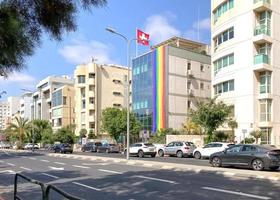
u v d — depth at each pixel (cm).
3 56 708
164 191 1501
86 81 9344
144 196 1382
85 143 7144
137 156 4447
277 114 4703
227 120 4684
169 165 2641
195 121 4728
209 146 3831
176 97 6850
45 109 12631
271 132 4631
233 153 2497
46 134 9688
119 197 1364
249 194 1409
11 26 670
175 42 8012
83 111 9412
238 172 2116
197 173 2192
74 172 2317
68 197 515
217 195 1393
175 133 5991
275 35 4738
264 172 2128
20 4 704
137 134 6875
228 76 5106
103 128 7100
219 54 5319
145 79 7275
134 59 7650
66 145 5812
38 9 708
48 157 4219
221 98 5188
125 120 6762
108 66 9562
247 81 4762
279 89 4738
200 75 7244
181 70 6975
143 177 1994
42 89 12788
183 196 1375
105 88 9444
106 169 2495
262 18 4741
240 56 4894
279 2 4819
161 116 6800
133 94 7612
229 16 5125
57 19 711
